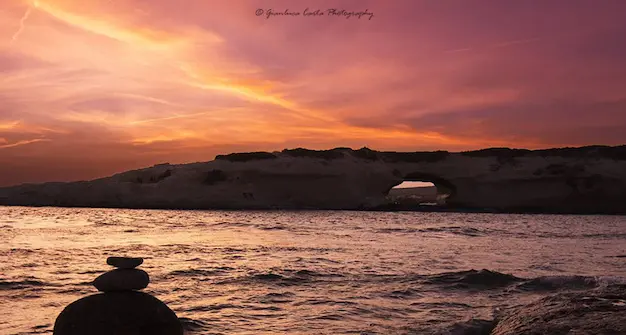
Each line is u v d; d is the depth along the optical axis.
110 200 105.75
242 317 8.73
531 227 51.53
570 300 7.39
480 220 69.88
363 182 103.62
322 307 9.60
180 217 66.88
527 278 12.83
